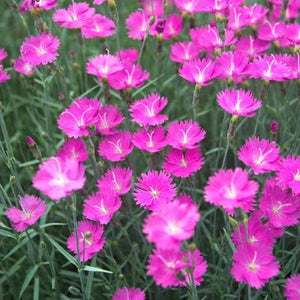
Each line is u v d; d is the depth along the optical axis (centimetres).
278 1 45
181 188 40
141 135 36
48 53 39
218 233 45
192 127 36
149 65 60
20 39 59
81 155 36
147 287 37
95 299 40
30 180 49
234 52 38
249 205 32
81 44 44
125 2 66
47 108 45
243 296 40
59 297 39
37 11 41
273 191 33
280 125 46
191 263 28
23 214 35
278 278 39
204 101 53
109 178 35
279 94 48
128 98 40
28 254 39
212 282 39
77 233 33
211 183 28
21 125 55
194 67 38
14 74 56
